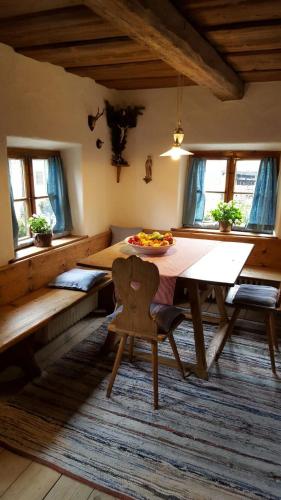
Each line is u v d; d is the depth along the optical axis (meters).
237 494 1.68
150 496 1.66
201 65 2.36
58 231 3.63
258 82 3.44
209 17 2.00
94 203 3.89
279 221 3.77
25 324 2.32
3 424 2.09
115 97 4.02
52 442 1.96
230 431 2.07
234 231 4.13
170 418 2.16
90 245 3.83
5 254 2.70
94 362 2.75
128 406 2.26
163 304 2.39
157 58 2.79
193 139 3.82
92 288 2.95
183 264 2.59
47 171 3.49
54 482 1.72
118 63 2.94
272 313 2.68
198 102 3.71
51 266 3.19
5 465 1.81
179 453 1.90
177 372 2.64
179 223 4.27
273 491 1.70
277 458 1.88
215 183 4.18
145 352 2.87
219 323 3.33
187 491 1.69
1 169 2.58
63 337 3.14
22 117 2.71
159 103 3.88
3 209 2.64
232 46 2.45
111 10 1.53
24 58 2.67
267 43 2.38
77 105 3.37
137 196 4.26
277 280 3.45
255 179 4.00
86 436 2.01
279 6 1.85
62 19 2.05
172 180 4.04
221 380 2.56
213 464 1.84
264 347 3.02
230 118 3.63
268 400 2.35
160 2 1.70
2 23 2.12
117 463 1.83
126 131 4.07
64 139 3.23
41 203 3.46
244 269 3.76
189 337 3.19
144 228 4.31
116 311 2.47
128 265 2.02
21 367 2.52
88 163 3.67
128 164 4.18
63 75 3.12
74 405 2.26
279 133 3.49
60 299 2.75
